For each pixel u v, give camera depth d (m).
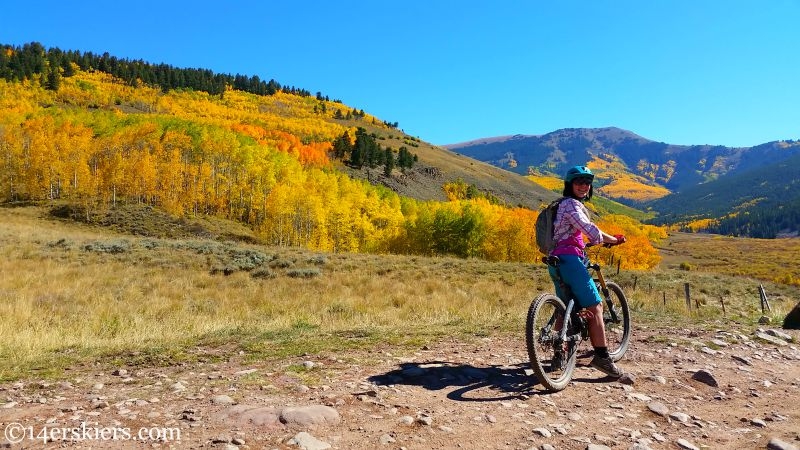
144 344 6.71
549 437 3.24
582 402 4.04
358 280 22.66
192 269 24.16
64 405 3.81
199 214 85.38
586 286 4.55
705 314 10.20
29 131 95.25
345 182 100.69
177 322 10.92
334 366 4.97
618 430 3.43
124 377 4.90
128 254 27.12
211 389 4.16
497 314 9.71
